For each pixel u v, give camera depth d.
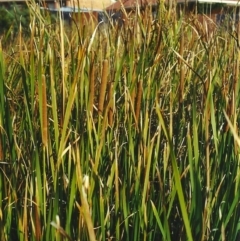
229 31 2.01
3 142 1.38
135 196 1.33
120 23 1.95
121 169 1.43
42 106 1.21
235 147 1.33
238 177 1.31
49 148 1.25
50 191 1.33
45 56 1.62
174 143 1.54
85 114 1.39
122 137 1.45
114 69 1.61
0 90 1.36
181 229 1.33
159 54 1.65
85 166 1.28
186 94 1.72
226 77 1.58
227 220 1.29
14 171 1.34
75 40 1.92
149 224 1.34
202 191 1.38
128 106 1.42
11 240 1.34
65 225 1.27
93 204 1.27
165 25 2.01
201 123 1.54
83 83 1.37
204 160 1.42
